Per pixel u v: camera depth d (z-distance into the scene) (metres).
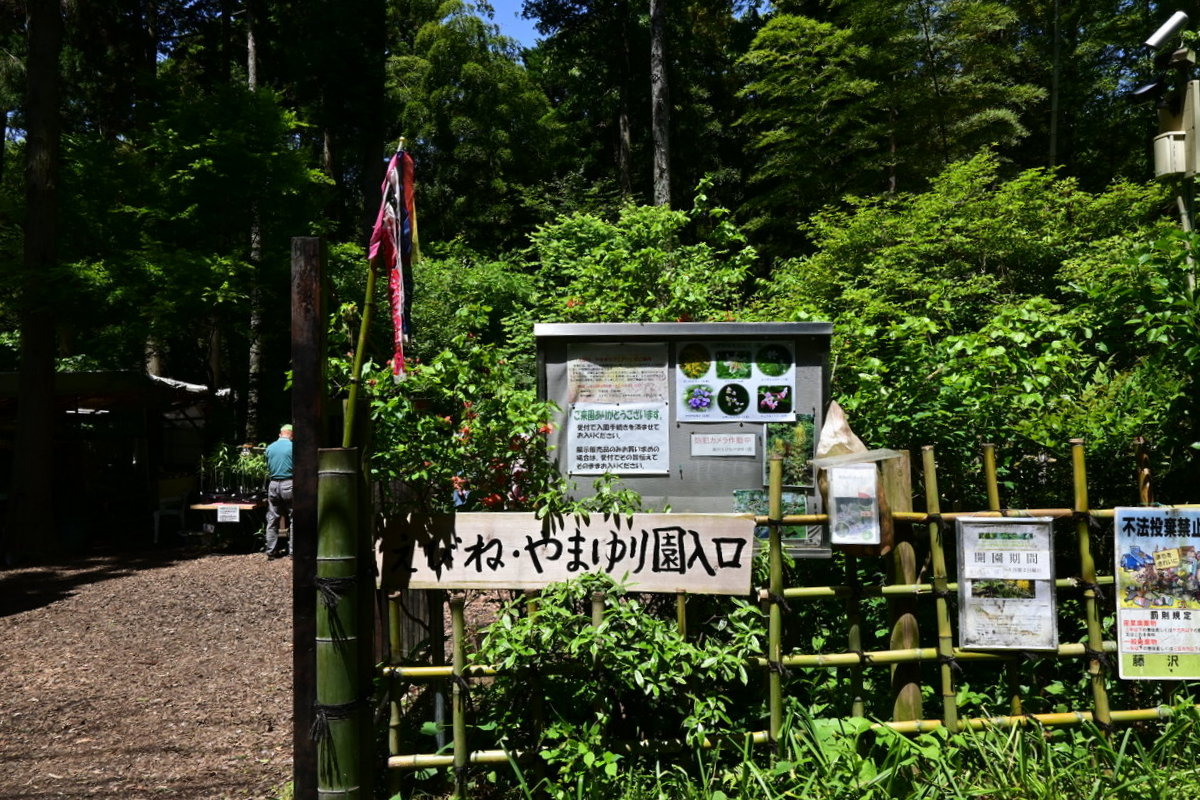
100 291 12.09
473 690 3.87
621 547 3.48
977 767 3.41
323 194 14.71
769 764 3.41
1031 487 4.23
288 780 4.01
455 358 3.88
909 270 9.09
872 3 15.66
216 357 17.41
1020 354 4.20
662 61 17.78
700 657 3.30
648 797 3.27
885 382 4.42
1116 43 17.27
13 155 19.31
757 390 3.85
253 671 5.91
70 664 6.24
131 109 21.70
